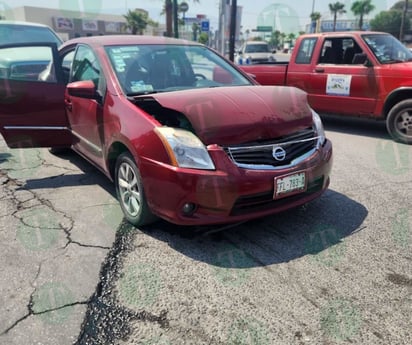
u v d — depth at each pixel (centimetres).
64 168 484
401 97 618
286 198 305
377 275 268
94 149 386
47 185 428
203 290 254
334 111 700
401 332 218
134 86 354
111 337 215
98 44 397
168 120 317
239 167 279
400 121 616
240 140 284
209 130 280
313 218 350
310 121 326
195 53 422
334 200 389
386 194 406
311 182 312
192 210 282
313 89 717
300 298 246
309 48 720
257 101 318
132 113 315
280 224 338
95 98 362
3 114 406
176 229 330
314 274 270
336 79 677
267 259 288
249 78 423
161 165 282
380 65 625
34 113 418
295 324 224
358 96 656
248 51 2075
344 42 677
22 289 253
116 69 364
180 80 385
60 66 434
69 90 352
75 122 416
